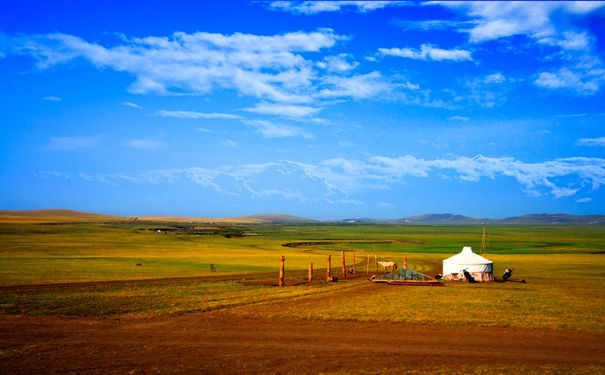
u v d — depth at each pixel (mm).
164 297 34406
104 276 51781
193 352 19469
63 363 17703
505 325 24859
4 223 192500
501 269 69125
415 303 32781
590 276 58594
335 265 79125
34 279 46969
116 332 22812
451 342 21391
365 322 25547
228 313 27844
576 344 21172
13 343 20453
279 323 25156
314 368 17484
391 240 181750
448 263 56438
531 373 17094
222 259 86500
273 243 156125
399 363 18172
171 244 132125
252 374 16797
